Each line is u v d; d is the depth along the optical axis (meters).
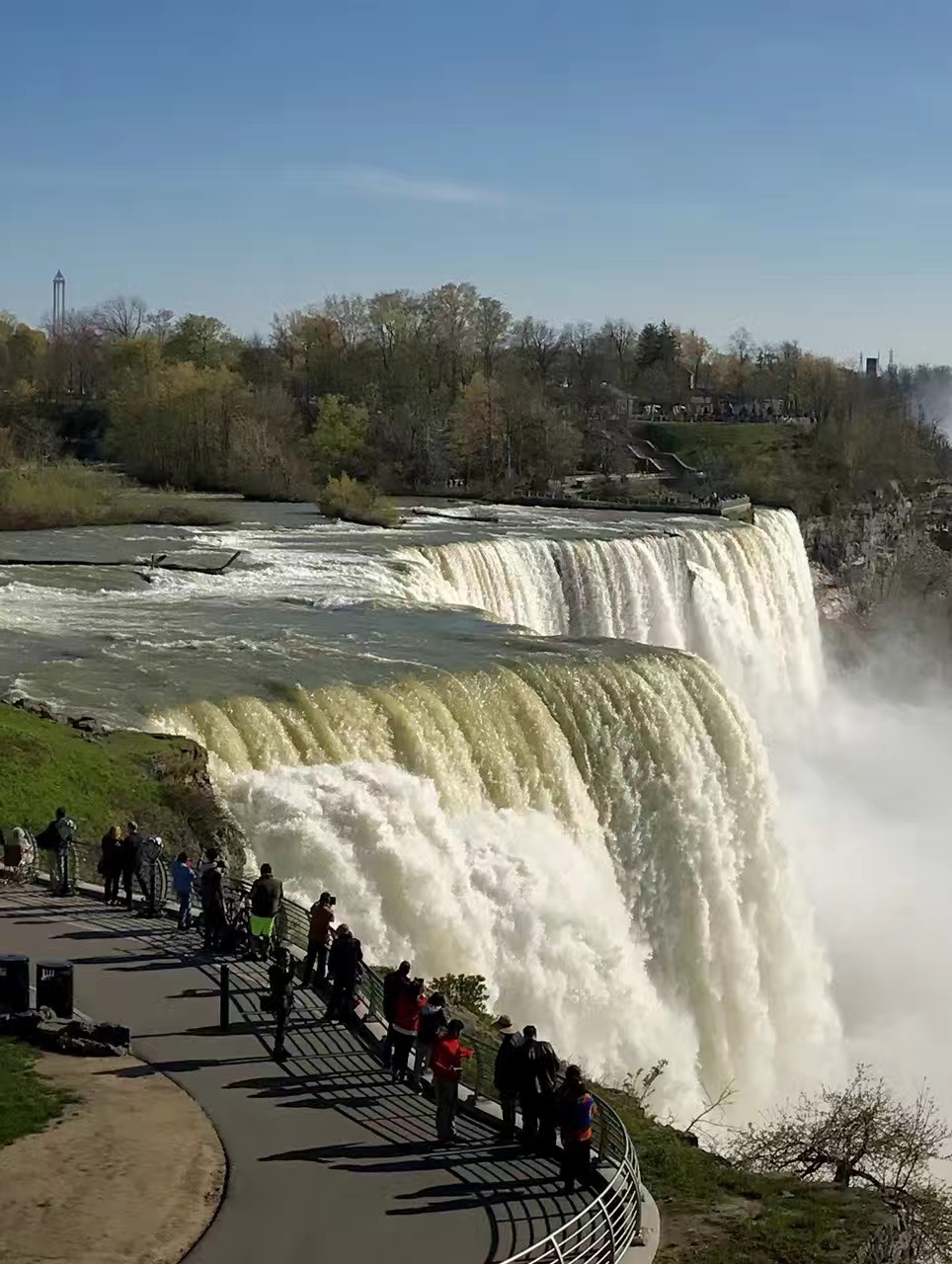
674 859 49.38
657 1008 45.06
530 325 197.62
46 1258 18.53
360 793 40.31
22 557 78.06
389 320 182.38
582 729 49.00
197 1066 24.20
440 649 53.19
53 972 25.50
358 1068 24.66
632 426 172.12
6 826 33.41
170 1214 19.78
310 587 69.56
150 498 114.94
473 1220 20.17
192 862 34.94
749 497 144.62
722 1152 36.19
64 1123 22.05
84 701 44.00
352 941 26.23
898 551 135.62
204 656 51.12
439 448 141.25
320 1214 20.05
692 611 91.62
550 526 99.81
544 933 41.38
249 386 146.88
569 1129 20.98
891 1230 23.53
